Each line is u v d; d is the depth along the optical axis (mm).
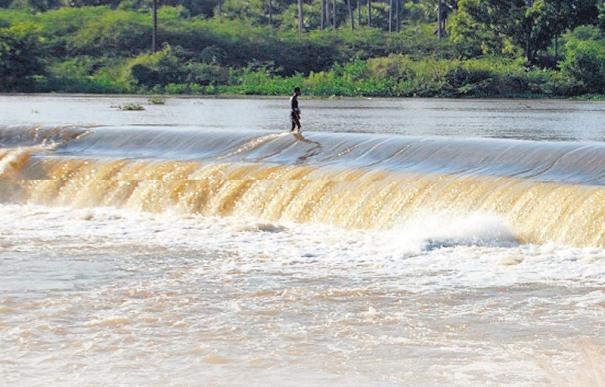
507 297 36688
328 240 48562
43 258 45125
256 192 57250
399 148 62250
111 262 44156
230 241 48844
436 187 52219
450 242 46375
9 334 32375
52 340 31703
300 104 177875
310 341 31422
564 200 47000
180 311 35281
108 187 61938
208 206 57938
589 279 39219
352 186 54750
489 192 50406
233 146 68875
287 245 47625
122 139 73375
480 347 30453
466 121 123125
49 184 63906
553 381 26172
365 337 31750
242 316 34531
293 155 65000
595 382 21094
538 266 41594
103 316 34594
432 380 27344
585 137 93750
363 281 39750
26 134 76625
